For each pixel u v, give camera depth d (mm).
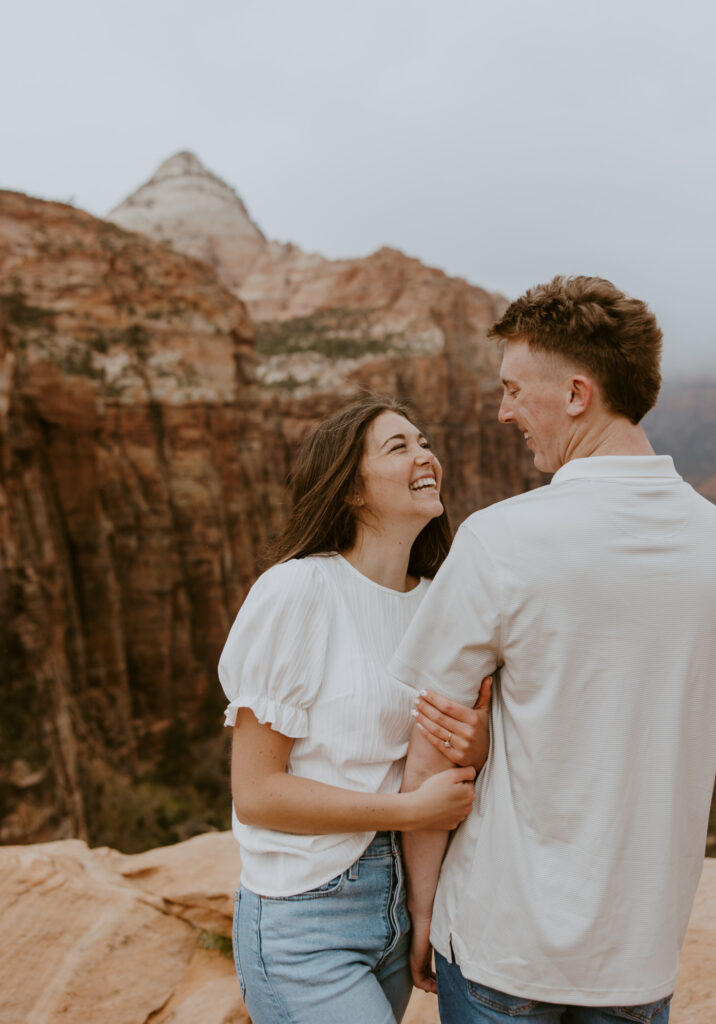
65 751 25953
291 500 2312
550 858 1683
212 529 38438
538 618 1631
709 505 1750
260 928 1971
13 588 25672
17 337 31812
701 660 1653
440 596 1779
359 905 1978
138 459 35531
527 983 1680
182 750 35812
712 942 3281
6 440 27641
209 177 129375
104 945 3400
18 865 3670
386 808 1853
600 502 1665
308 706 1964
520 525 1672
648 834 1644
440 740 1818
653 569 1621
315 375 77875
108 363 35469
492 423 99375
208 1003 3221
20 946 3297
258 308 102250
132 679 35500
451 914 1854
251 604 1991
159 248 41125
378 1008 1889
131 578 35219
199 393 38688
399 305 89625
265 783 1930
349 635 2014
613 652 1621
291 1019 1920
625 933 1642
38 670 25547
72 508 33000
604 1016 1737
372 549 2195
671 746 1640
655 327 1729
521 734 1709
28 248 35562
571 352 1734
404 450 2174
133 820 29578
